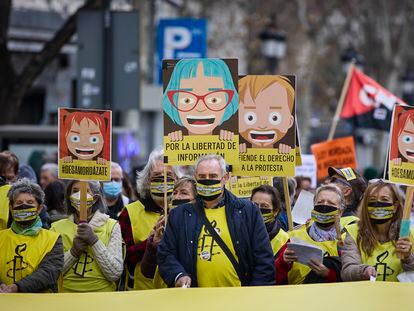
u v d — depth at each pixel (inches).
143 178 643.5
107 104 1118.4
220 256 538.9
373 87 1106.7
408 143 561.3
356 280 546.6
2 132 1309.1
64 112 587.2
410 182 559.2
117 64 1117.7
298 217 676.1
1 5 1338.6
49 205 707.4
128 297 465.7
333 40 3107.8
